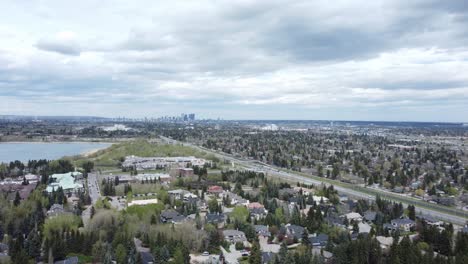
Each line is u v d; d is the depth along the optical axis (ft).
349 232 586.45
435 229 556.92
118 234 525.34
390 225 638.12
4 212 620.90
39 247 500.33
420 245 520.83
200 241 535.60
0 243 529.04
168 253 488.02
